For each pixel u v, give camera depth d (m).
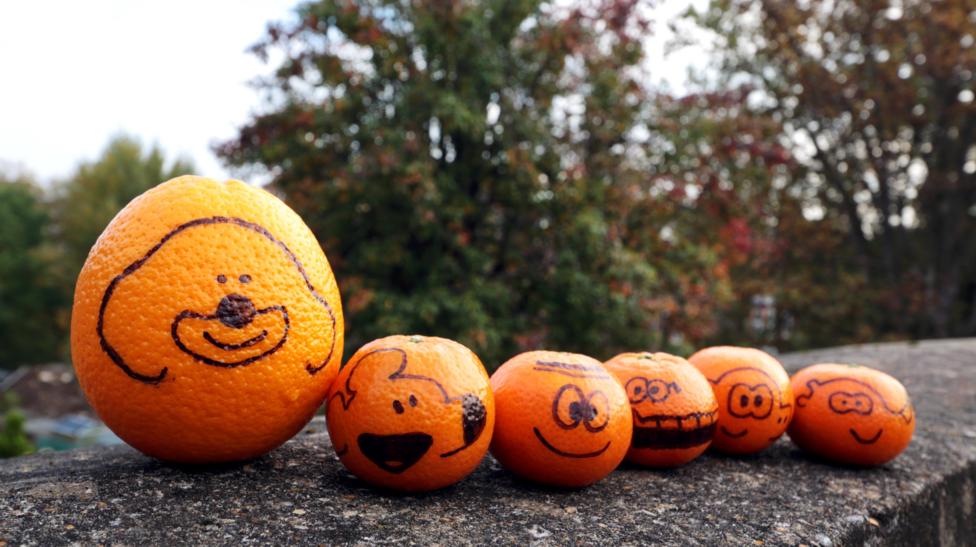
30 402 21.14
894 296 13.55
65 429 16.09
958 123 14.05
